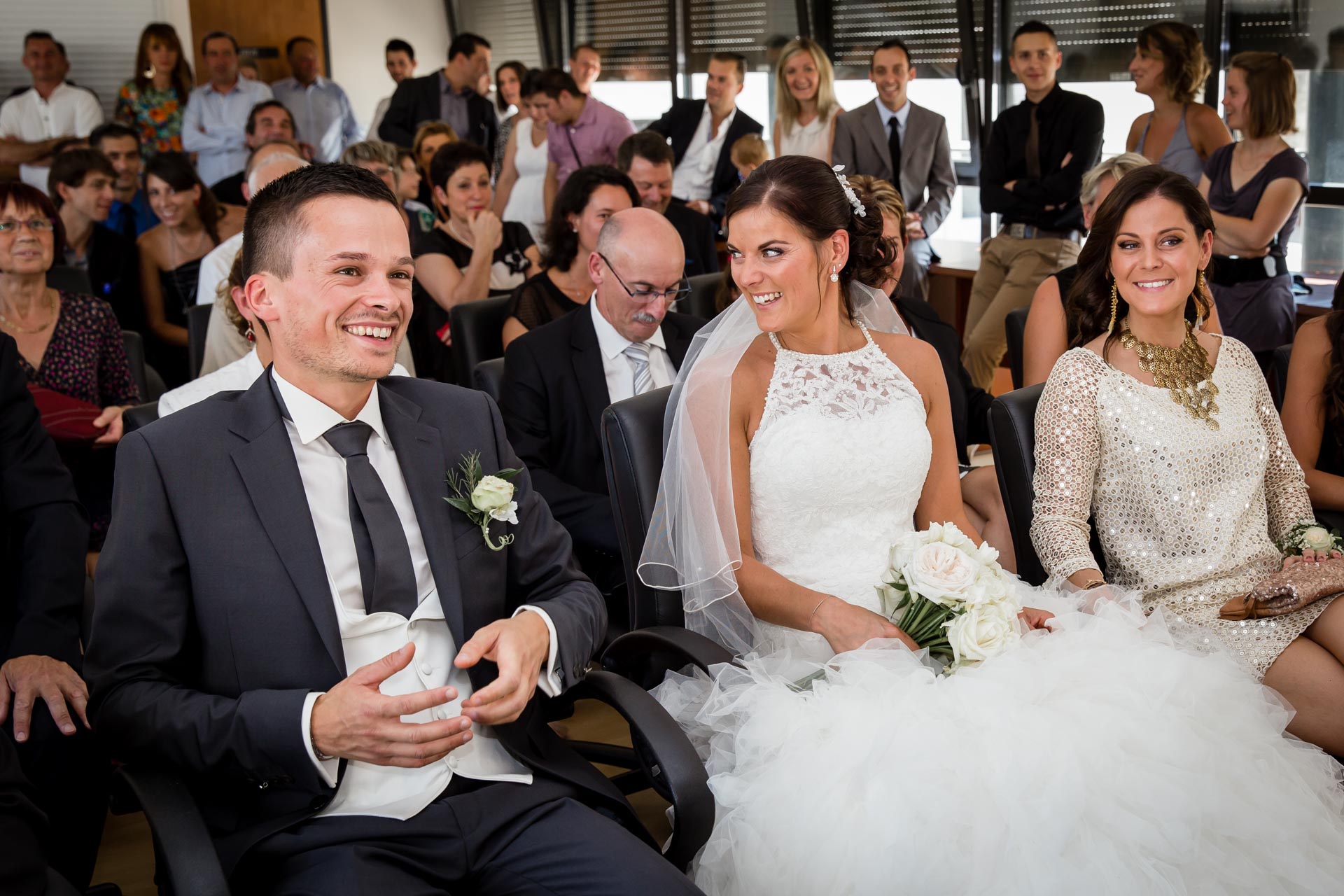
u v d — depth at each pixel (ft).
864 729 6.31
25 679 6.52
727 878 6.29
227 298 8.84
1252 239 15.75
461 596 5.91
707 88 24.45
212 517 5.53
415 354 15.11
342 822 5.45
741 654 7.67
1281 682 7.51
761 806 6.23
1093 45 22.13
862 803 6.06
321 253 5.44
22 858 5.02
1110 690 6.58
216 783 5.54
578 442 9.89
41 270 11.12
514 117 27.14
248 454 5.61
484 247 14.83
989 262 20.11
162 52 28.17
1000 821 5.86
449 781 5.78
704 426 7.29
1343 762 7.48
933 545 6.90
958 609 6.78
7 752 5.40
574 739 9.56
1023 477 8.43
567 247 11.89
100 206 16.69
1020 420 8.46
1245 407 8.30
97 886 6.04
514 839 5.71
